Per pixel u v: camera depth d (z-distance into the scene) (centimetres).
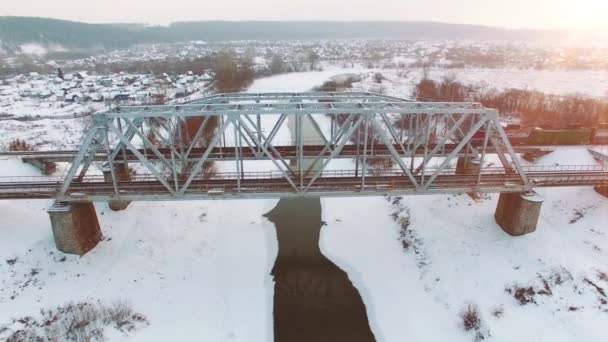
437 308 2870
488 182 3275
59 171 4356
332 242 3775
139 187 3138
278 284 3216
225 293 3084
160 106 3150
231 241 3756
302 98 3991
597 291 2662
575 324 2472
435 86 9475
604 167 4034
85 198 3012
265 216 4272
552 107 7050
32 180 3931
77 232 3075
